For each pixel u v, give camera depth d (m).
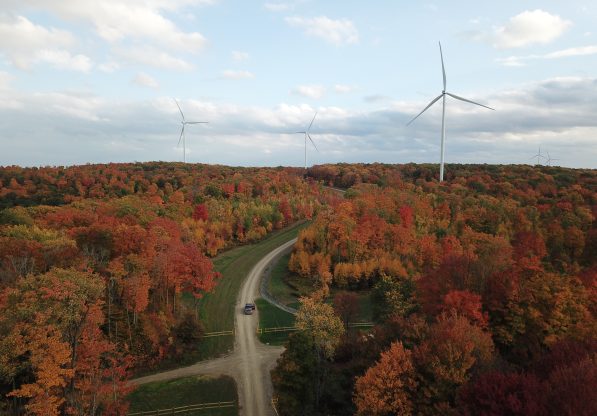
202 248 113.12
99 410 45.78
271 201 150.88
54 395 43.06
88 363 46.50
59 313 43.47
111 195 140.25
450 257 63.62
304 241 112.62
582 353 39.88
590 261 104.00
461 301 52.84
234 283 100.25
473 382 37.38
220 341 73.56
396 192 142.62
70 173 167.12
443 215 129.62
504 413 31.97
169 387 58.75
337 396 49.44
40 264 63.47
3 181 151.38
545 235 110.75
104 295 61.44
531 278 55.09
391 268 96.56
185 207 130.50
